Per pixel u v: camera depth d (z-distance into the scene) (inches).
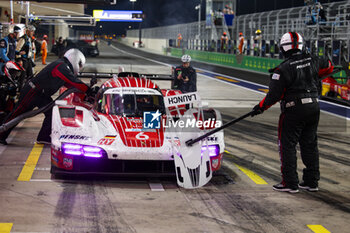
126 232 153.3
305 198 198.2
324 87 604.7
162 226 159.9
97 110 246.2
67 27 2834.6
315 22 914.1
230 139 333.1
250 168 249.3
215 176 230.7
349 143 335.6
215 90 716.7
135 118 233.3
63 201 183.0
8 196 186.4
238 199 193.6
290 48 205.9
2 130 247.4
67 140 208.5
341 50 772.6
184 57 362.9
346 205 189.9
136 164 218.1
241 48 1336.1
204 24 1908.2
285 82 202.1
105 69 1026.7
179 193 199.6
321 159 278.2
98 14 1581.0
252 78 989.2
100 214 169.9
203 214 173.6
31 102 277.7
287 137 205.9
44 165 238.2
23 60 473.4
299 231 159.0
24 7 946.1
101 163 216.7
